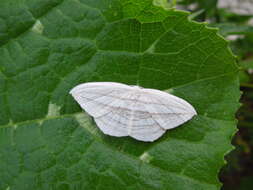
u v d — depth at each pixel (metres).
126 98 0.07
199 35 0.07
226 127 0.07
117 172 0.07
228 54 0.07
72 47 0.07
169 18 0.07
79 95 0.07
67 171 0.07
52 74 0.07
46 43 0.07
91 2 0.07
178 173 0.07
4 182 0.07
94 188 0.07
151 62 0.07
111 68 0.07
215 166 0.07
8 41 0.07
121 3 0.07
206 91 0.07
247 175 0.12
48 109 0.07
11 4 0.07
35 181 0.07
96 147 0.07
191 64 0.07
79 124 0.07
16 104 0.07
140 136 0.07
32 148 0.07
